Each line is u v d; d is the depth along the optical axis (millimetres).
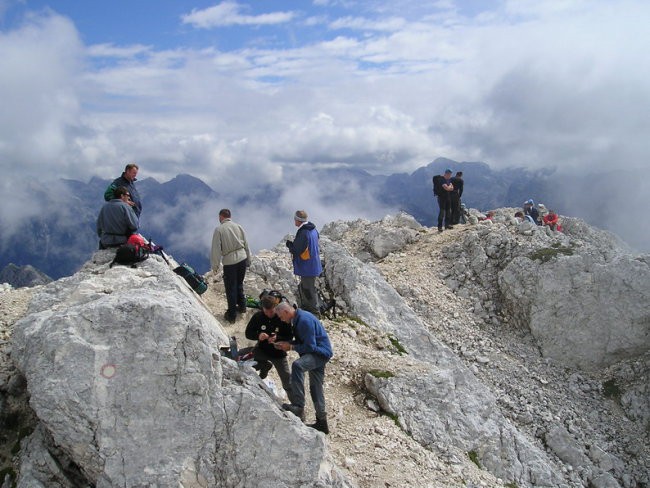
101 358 8133
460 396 14961
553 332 23656
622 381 22297
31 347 8445
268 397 9078
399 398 13234
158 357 8281
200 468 8039
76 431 7836
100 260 11688
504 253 26547
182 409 8258
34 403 7898
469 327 24109
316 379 10461
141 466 7824
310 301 16125
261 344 10523
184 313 8734
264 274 18953
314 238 15703
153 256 11820
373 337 16875
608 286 23391
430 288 25844
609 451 19688
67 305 9531
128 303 8594
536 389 21609
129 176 13211
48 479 8398
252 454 8328
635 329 22797
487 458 13766
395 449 11461
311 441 8586
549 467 14742
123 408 7992
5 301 12648
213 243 14008
